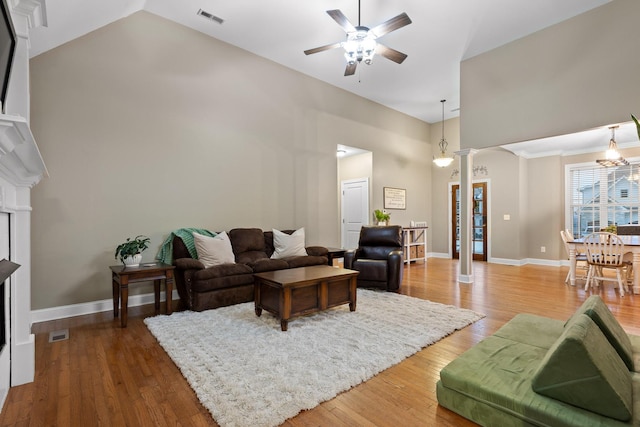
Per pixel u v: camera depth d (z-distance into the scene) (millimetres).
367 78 5914
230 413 1718
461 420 1655
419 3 3883
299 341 2678
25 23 1972
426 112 7719
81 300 3566
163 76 4148
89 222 3623
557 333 2102
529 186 7242
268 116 5180
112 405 1835
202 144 4465
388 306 3707
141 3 3779
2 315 1908
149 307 3816
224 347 2564
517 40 4656
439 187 8367
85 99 3609
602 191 6449
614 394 1245
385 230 5027
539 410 1356
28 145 1631
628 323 3178
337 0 3814
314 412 1757
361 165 7195
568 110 4211
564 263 6836
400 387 2014
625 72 3783
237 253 4371
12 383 2018
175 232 4082
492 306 3777
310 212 5719
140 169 3961
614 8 3857
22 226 2072
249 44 4777
